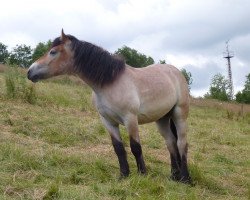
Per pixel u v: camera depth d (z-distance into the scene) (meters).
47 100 12.35
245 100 42.53
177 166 6.83
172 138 6.93
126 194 5.44
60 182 5.73
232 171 8.05
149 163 7.80
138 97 6.05
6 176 5.65
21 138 8.04
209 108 22.02
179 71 7.09
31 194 5.08
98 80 5.89
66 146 8.25
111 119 6.15
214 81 46.09
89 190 5.38
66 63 6.05
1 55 39.97
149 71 6.49
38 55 36.53
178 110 6.80
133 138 6.01
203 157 8.95
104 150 8.19
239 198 6.11
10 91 11.57
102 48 6.04
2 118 9.21
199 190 6.26
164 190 5.72
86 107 12.73
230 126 14.59
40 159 6.71
